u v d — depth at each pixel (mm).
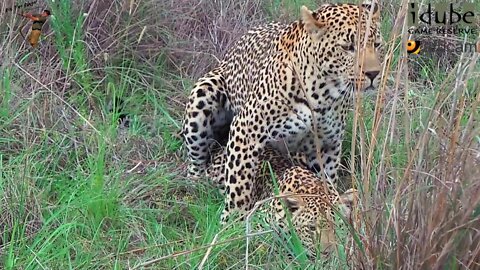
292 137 9203
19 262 7762
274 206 8586
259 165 9430
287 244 8141
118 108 10516
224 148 10102
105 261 7988
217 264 7977
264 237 8195
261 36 9578
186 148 10258
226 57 10297
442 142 6547
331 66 8555
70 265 7625
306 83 8711
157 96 11156
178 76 11516
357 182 7215
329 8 8727
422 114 8109
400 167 7062
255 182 9422
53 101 10148
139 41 10461
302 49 8680
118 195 8836
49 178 9125
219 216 9117
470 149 6352
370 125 9641
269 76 8930
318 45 8555
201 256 7855
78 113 9773
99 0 11445
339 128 9219
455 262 6391
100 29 11422
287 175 8977
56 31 10984
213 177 9875
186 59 11750
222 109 10141
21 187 8680
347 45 8422
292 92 8773
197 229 8766
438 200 6348
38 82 9859
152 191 9227
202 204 9289
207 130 10086
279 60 8859
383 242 6715
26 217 8430
